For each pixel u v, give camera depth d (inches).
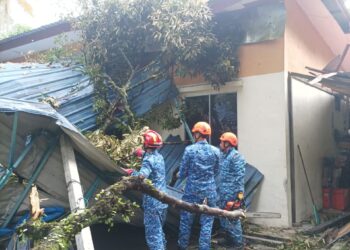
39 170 172.7
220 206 217.0
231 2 272.1
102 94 286.7
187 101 306.8
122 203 112.2
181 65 282.7
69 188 162.7
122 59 293.3
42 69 300.5
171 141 303.3
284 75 261.3
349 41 383.9
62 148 173.3
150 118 298.5
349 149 362.0
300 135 282.8
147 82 306.0
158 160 190.1
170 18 255.1
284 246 217.5
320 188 320.8
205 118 299.0
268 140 264.7
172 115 302.8
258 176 264.2
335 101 374.3
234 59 276.2
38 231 104.7
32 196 113.6
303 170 284.2
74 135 167.9
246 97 274.8
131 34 275.6
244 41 275.0
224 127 289.3
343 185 330.3
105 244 224.2
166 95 302.8
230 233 214.7
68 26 370.3
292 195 261.7
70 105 275.3
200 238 203.8
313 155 306.8
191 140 291.1
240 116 277.3
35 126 168.9
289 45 272.8
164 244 196.2
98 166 194.7
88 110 283.9
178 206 125.6
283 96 260.2
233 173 214.2
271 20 265.3
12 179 174.1
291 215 259.3
